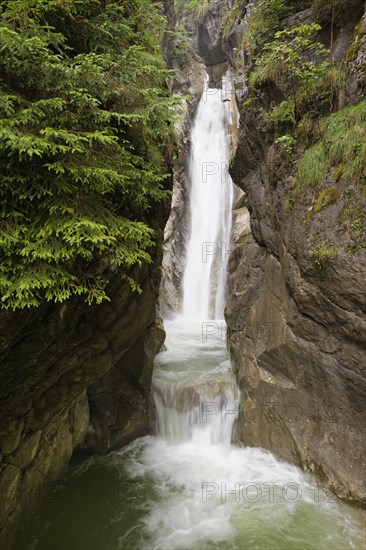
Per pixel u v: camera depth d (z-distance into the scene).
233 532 5.17
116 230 3.49
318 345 5.63
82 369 4.66
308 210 5.75
